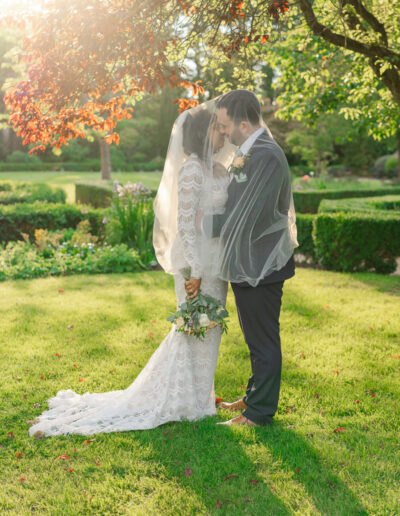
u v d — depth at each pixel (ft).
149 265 23.12
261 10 8.68
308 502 6.25
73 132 9.05
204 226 7.61
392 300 16.84
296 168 89.30
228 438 7.71
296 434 7.84
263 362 7.88
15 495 6.44
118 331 13.30
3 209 25.66
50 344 12.25
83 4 7.42
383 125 18.95
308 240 25.09
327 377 10.27
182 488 6.53
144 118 117.91
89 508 6.15
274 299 7.75
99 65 7.85
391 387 9.74
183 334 8.18
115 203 25.27
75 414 8.47
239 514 6.04
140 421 8.23
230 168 7.49
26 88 8.09
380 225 21.65
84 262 21.65
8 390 9.58
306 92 18.99
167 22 8.25
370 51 12.19
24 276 20.16
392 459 7.19
